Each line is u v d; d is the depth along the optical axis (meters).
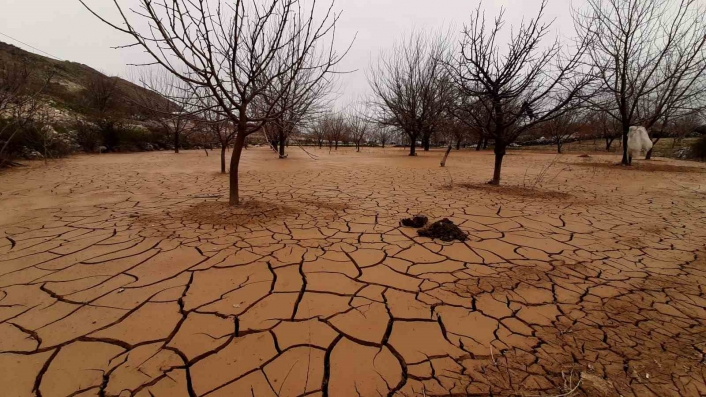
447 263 2.53
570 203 4.78
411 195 5.24
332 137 22.20
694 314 1.86
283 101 4.01
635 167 9.45
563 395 1.26
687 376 1.36
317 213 3.99
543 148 21.89
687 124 15.75
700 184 6.56
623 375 1.37
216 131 7.29
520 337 1.63
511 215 4.05
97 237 2.98
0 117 9.29
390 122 15.85
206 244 2.84
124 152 14.88
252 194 5.16
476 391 1.29
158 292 2.01
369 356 1.48
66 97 18.59
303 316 1.78
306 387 1.30
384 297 2.00
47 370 1.36
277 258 2.57
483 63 5.50
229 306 1.86
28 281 2.12
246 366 1.40
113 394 1.25
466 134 20.48
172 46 2.86
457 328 1.70
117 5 2.50
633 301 1.99
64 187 5.51
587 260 2.64
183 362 1.42
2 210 3.93
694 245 3.01
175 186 5.78
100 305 1.85
